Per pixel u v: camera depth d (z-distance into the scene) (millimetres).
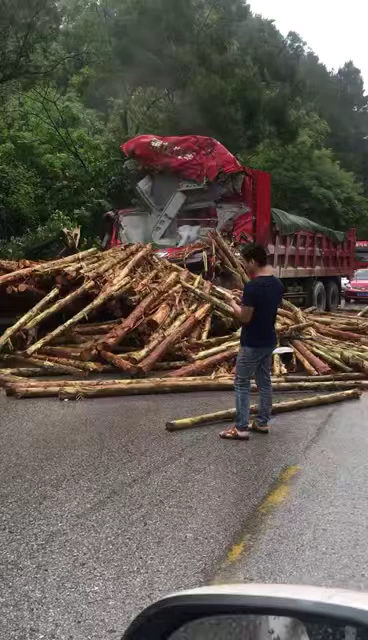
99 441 7234
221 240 14758
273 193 45281
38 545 4680
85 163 26578
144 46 29281
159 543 4730
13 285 12109
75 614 3814
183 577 4250
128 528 4973
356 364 10742
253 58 34688
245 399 7371
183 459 6637
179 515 5227
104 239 17859
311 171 46562
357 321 14648
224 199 16891
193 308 12016
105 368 10641
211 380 10055
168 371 10977
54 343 11680
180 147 16672
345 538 4855
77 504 5418
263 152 42625
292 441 7352
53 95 30469
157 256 13805
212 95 29031
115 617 3779
